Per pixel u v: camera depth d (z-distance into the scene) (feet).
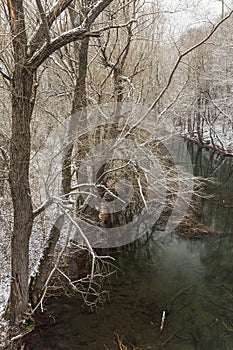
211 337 22.12
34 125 25.73
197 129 84.43
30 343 21.21
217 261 33.17
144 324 23.48
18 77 17.46
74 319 23.89
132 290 27.91
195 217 43.29
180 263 32.78
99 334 22.30
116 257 33.71
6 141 21.74
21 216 19.53
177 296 27.07
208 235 39.04
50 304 25.38
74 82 26.61
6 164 21.17
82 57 24.54
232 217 43.88
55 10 16.99
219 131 86.38
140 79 34.12
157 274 30.68
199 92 74.43
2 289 25.18
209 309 25.34
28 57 17.54
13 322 21.65
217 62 74.33
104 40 31.22
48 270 25.90
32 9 22.26
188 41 59.62
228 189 54.65
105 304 25.76
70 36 17.13
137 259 33.47
